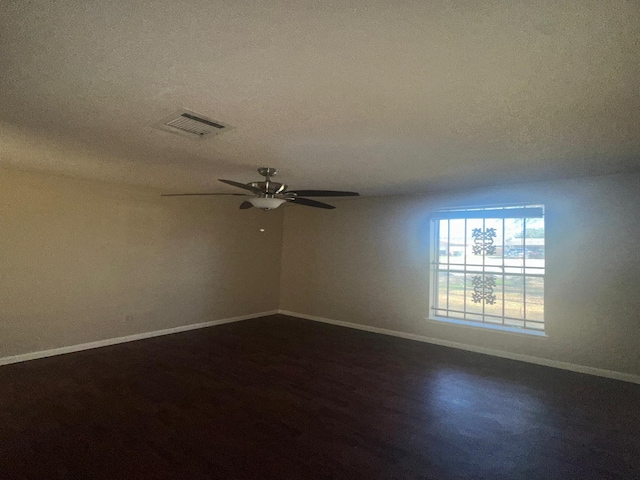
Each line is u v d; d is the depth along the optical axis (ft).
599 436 8.45
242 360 13.71
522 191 14.16
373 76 5.64
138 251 16.35
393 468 7.16
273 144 9.29
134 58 5.19
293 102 6.66
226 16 4.21
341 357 14.26
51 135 8.76
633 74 5.41
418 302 16.92
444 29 4.40
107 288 15.37
